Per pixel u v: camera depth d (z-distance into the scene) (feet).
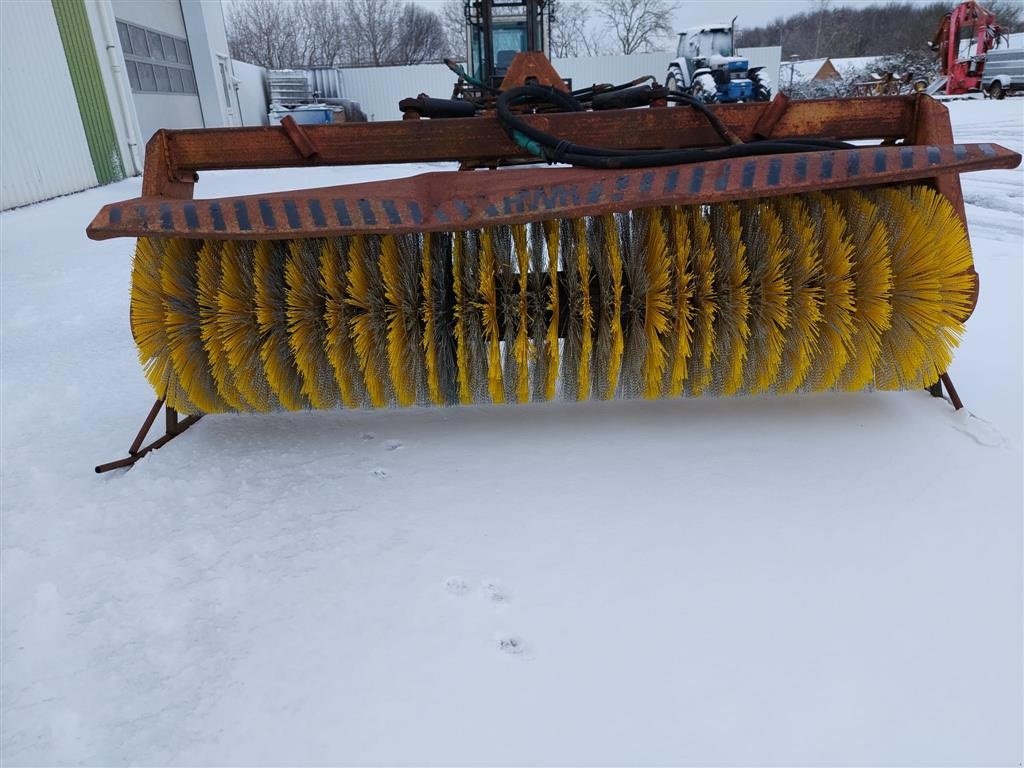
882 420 8.77
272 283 8.18
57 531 7.15
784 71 131.23
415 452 8.39
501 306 8.35
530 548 6.59
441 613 5.83
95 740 4.88
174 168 8.91
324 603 5.99
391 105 91.71
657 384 8.46
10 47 32.73
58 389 11.12
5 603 6.18
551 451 8.29
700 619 5.71
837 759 4.56
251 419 9.45
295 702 5.08
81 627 5.86
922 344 8.14
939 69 77.25
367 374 8.26
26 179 33.47
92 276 19.29
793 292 8.12
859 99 8.80
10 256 22.45
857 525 6.82
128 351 12.84
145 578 6.39
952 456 7.93
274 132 8.98
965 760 4.53
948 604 5.82
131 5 48.47
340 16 147.95
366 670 5.31
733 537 6.68
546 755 4.62
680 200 7.02
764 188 7.00
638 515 7.03
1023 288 14.08
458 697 5.06
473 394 8.70
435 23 153.48
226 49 68.49
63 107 36.96
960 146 6.95
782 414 9.01
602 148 8.83
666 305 7.99
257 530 7.01
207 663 5.46
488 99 15.89
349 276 7.98
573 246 8.28
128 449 8.93
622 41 151.43
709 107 9.00
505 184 7.45
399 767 4.57
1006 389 9.60
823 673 5.20
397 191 7.52
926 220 8.00
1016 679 5.12
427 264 8.10
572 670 5.26
